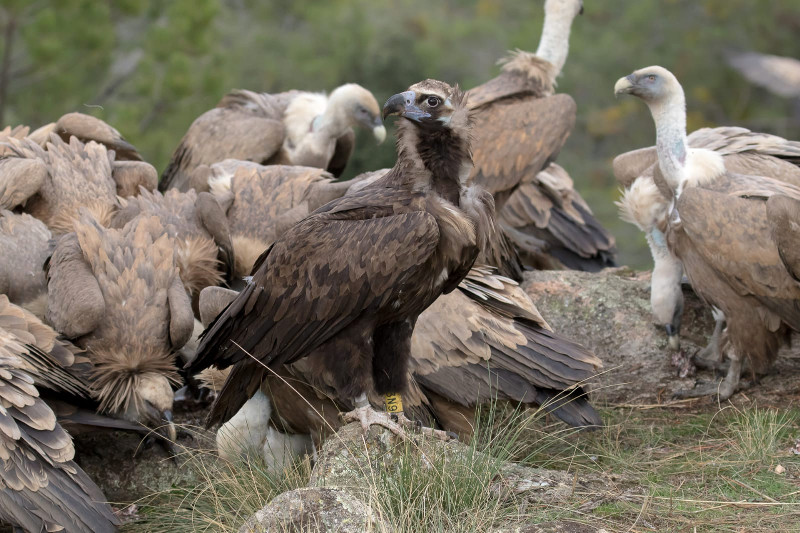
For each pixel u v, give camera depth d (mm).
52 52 23391
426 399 9992
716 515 8484
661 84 11328
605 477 9320
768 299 10648
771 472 9367
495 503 8383
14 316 9898
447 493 8250
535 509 8422
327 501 7867
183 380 11188
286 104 16000
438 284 8227
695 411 11211
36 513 8508
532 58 14547
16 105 25031
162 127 24938
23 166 11773
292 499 7855
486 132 13844
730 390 11227
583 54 31156
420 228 7855
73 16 24297
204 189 13266
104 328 10305
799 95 11469
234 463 9625
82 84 25375
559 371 10125
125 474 10273
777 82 11484
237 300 8539
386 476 8266
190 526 9102
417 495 8164
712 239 10711
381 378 8641
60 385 9727
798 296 10555
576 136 32312
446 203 8086
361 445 8406
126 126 23078
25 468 8578
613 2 32938
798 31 30672
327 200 12328
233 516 8789
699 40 30703
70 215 12117
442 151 8141
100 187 12586
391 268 7918
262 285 8383
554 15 14938
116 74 27953
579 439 10523
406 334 8562
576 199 16688
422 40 33531
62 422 9805
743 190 10922
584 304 12469
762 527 8250
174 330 10328
